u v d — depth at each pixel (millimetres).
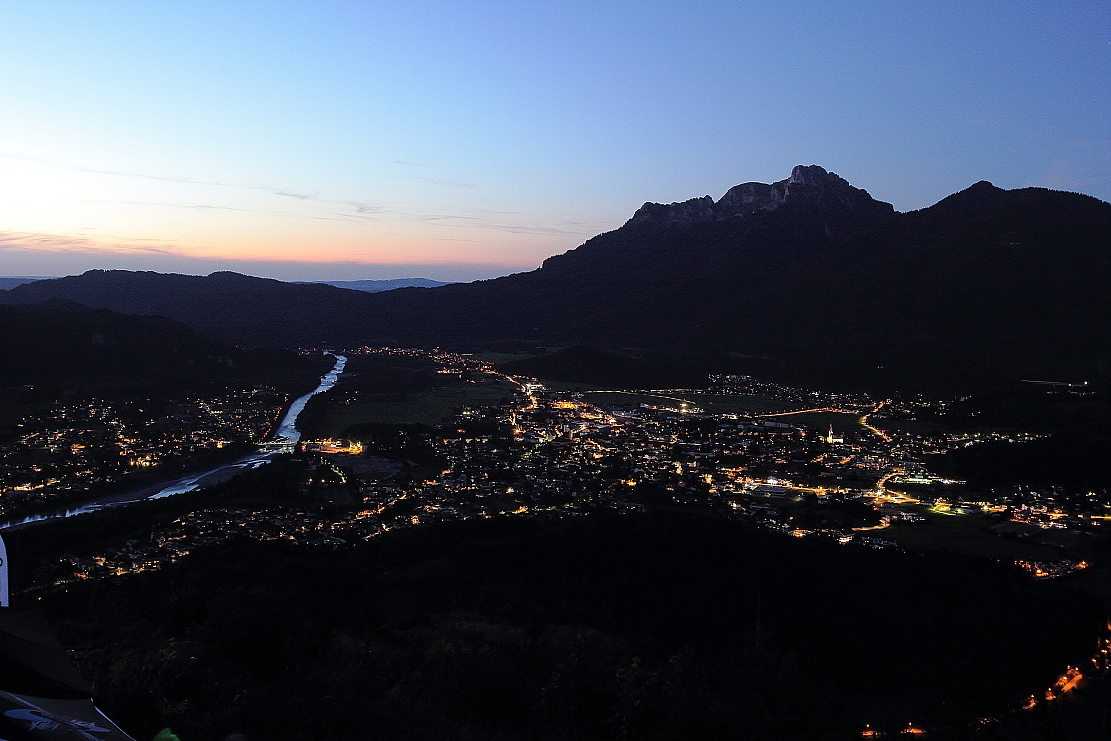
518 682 15555
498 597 28516
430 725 13844
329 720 12961
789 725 15617
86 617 19938
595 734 14406
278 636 15500
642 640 24047
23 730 6277
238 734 11766
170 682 12656
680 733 14156
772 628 31094
